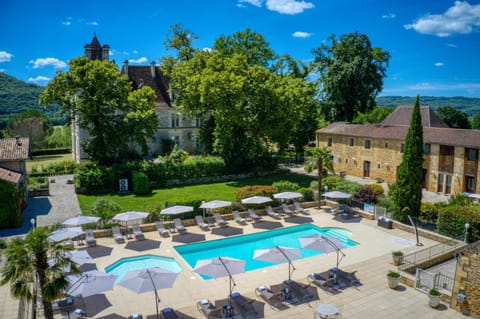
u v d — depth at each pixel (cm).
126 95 4772
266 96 4728
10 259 1325
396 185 2933
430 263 2184
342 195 3106
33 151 7944
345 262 2205
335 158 5403
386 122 5353
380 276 2003
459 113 7575
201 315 1602
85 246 2458
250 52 6119
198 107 5238
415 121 2800
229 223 2969
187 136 6888
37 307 1603
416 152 2812
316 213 3253
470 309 1623
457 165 3844
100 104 4531
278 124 4884
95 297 1767
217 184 4788
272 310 1645
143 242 2542
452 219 2550
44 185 4228
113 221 2895
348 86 5925
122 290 1845
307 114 6322
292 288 1802
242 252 2450
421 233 2667
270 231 2777
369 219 3078
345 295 1788
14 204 2961
